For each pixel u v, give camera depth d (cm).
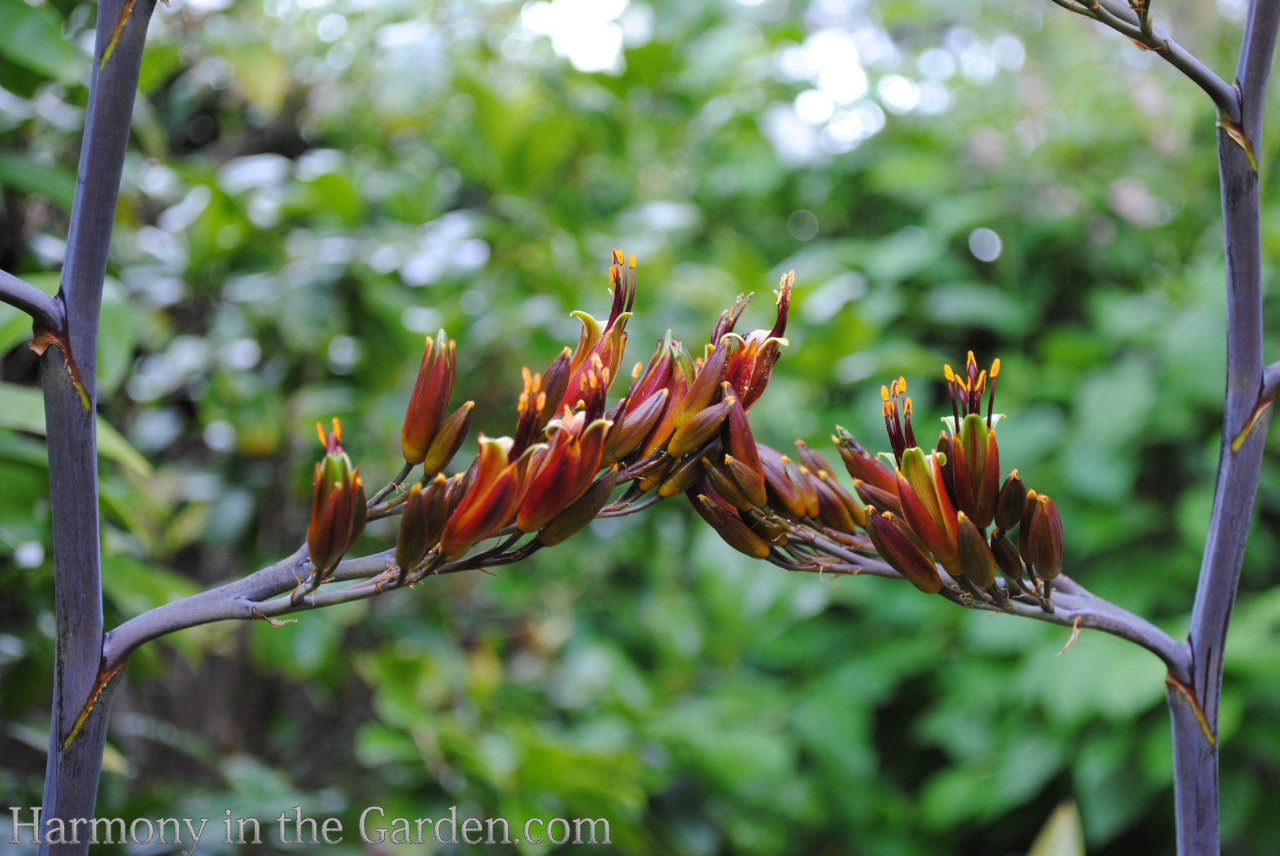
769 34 203
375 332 153
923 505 68
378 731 145
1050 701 191
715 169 229
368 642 179
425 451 67
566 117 167
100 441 88
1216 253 219
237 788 133
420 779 144
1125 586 200
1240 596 210
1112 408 197
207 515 164
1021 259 229
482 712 164
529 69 183
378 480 164
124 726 134
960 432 68
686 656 195
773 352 70
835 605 223
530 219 167
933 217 227
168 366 147
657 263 170
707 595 191
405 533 64
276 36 174
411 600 180
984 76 260
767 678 224
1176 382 202
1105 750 186
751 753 166
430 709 166
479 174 177
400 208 166
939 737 210
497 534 66
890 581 214
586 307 166
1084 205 224
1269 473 201
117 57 67
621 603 190
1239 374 72
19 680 108
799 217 251
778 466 70
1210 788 72
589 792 139
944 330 236
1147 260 236
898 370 181
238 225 147
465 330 153
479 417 169
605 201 211
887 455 72
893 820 215
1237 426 72
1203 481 209
